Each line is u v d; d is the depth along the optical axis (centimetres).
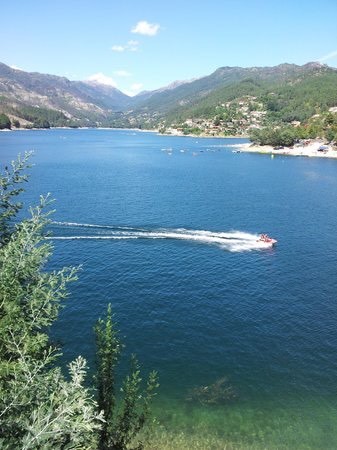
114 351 2567
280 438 3241
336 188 14375
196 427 3322
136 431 2614
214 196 12775
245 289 5806
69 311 5019
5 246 1955
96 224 8981
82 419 1430
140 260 6819
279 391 3747
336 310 5231
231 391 3734
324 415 3481
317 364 4125
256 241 7944
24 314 1845
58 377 1631
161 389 3734
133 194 12838
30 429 1304
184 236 8256
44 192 12719
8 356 1761
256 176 17312
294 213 10569
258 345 4431
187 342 4459
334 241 8181
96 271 6275
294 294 5672
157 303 5316
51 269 6309
